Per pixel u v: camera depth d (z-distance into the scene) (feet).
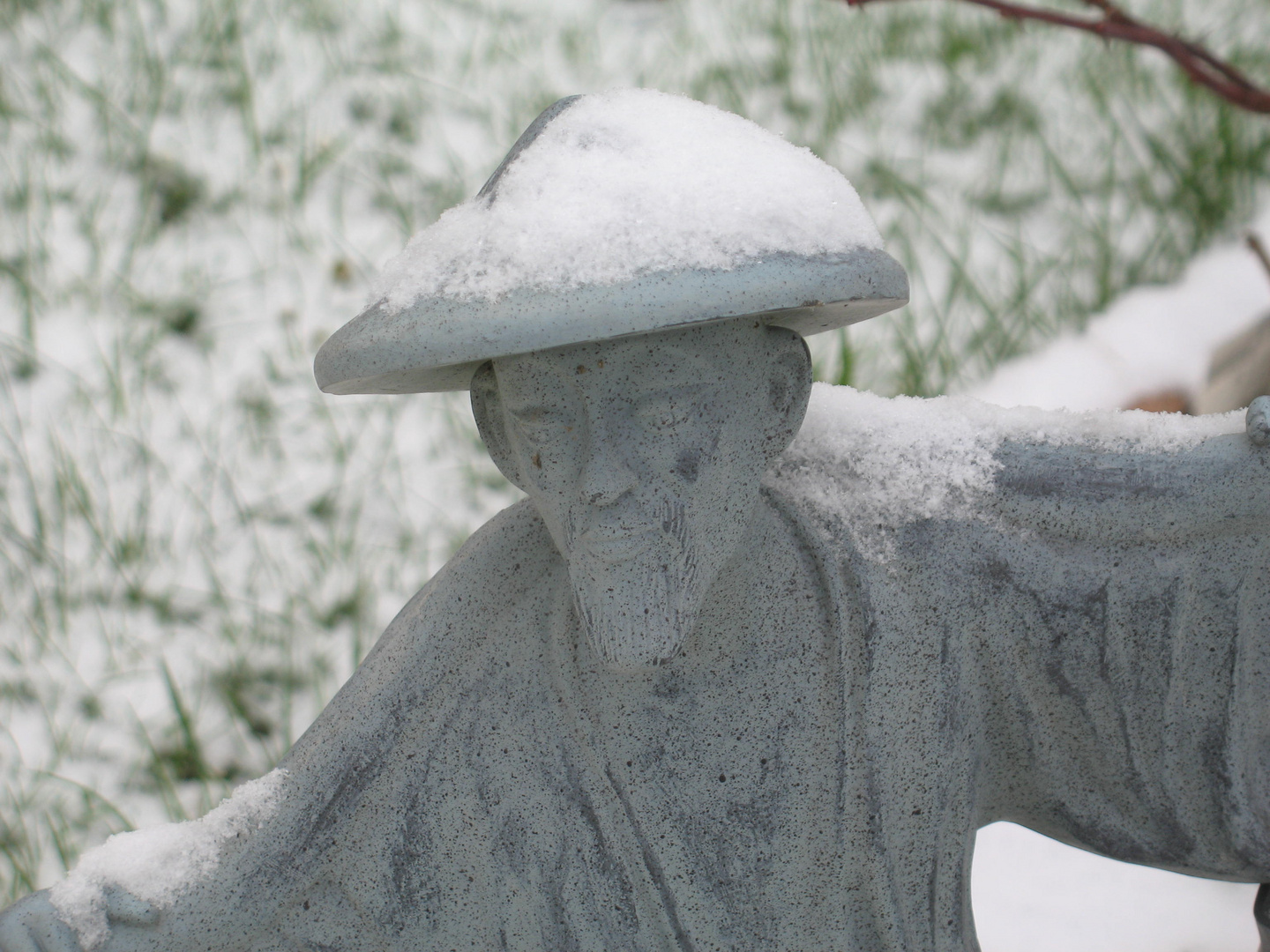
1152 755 4.88
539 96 16.31
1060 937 7.47
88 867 4.66
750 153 4.01
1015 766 5.05
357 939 4.92
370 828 4.81
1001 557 4.68
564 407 4.09
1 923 4.58
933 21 17.47
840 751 4.65
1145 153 14.96
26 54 16.22
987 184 14.75
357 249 14.37
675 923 4.74
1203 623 4.70
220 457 12.49
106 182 14.89
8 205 14.44
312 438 12.69
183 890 4.63
